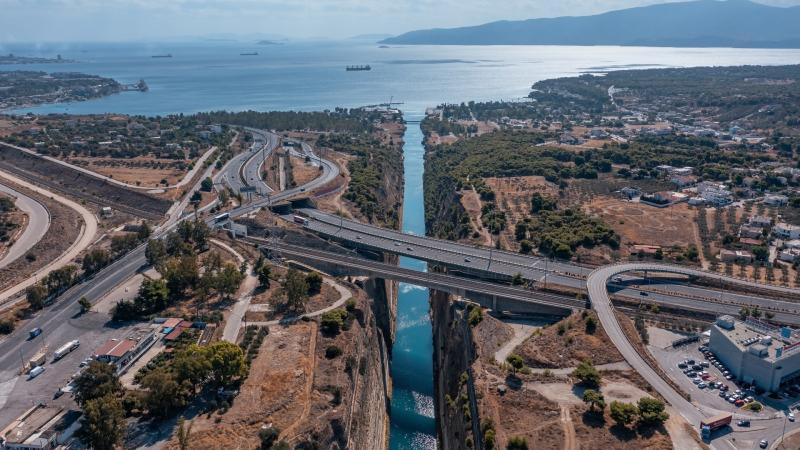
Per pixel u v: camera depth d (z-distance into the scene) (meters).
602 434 161.12
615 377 187.25
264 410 168.12
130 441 155.62
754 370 184.25
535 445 158.38
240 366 178.25
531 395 179.62
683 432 161.25
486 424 168.25
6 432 156.88
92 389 164.88
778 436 159.88
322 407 171.62
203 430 159.50
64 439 157.12
